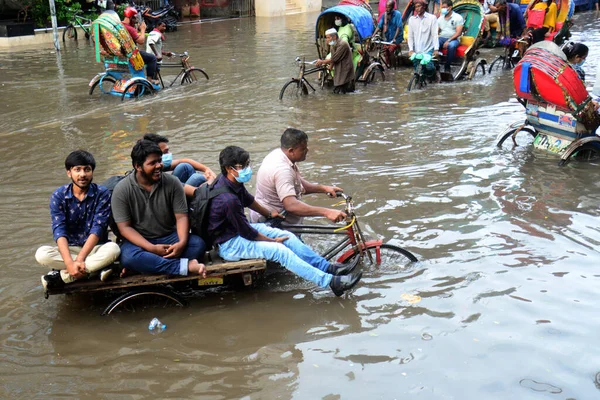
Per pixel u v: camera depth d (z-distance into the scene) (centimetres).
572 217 583
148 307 462
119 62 1165
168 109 1079
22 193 689
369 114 1023
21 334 426
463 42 1373
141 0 2273
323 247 550
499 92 1178
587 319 417
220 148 840
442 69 1388
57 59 1599
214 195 458
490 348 390
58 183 720
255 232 470
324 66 1220
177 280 450
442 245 537
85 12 2122
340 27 1270
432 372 369
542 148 795
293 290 483
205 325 436
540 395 344
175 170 578
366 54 1284
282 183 499
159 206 449
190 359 394
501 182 681
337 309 449
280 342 410
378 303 452
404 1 2919
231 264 457
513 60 1466
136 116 1031
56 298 475
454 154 790
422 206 623
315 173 731
